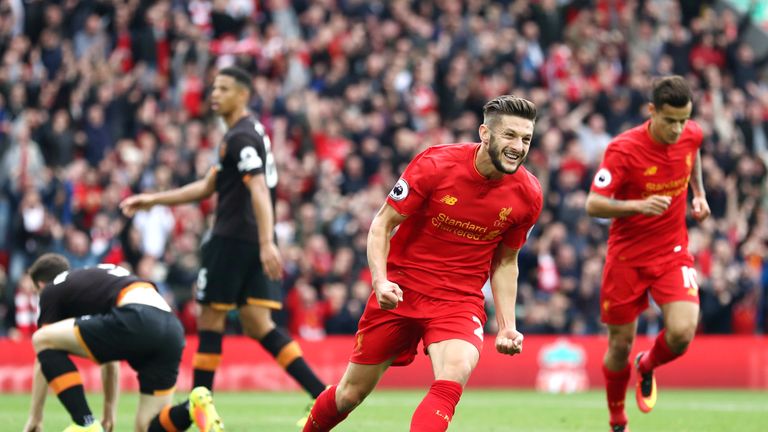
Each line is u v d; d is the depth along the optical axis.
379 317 19.92
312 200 56.41
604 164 25.92
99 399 40.00
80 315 22.67
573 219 56.06
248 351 46.94
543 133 60.91
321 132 59.88
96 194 51.69
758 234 57.59
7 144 55.25
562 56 68.19
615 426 27.17
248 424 30.33
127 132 58.78
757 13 81.69
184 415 22.19
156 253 51.25
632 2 74.62
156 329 22.20
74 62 60.31
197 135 56.41
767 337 51.06
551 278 53.78
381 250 19.50
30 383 44.75
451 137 62.22
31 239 50.50
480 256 20.11
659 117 25.31
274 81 63.03
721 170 62.72
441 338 19.42
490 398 43.38
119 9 62.72
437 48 66.31
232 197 28.62
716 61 72.50
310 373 28.86
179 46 62.03
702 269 55.31
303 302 49.50
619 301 26.19
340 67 63.19
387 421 31.53
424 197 19.64
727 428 30.62
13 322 48.22
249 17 64.19
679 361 50.47
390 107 61.59
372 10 69.06
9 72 58.34
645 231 25.91
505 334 19.73
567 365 49.72
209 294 28.55
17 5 63.19
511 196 19.73
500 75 65.19
